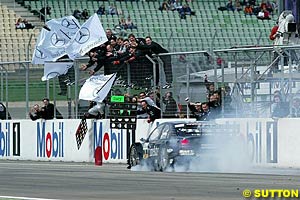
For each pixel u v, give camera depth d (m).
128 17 139.75
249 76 67.25
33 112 84.06
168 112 72.25
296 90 64.81
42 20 136.12
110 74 75.56
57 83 80.88
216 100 68.81
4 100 85.06
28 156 84.56
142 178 53.16
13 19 133.62
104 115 77.88
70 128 80.12
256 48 65.38
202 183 47.88
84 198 39.16
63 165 73.25
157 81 72.69
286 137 64.62
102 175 56.94
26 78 82.56
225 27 143.25
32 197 40.00
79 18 137.88
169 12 143.38
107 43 77.00
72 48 77.69
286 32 78.44
